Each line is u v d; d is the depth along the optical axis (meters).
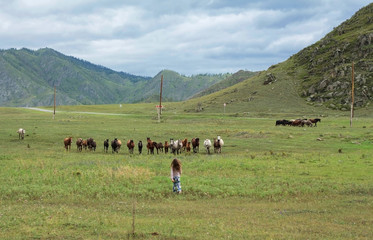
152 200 17.42
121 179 21.41
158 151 40.97
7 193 18.02
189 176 23.06
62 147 42.78
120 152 39.34
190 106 146.62
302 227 12.80
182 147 41.34
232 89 167.75
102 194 18.16
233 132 56.28
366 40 149.00
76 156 34.44
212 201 17.25
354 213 14.95
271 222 13.48
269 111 122.50
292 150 39.12
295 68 167.38
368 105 115.38
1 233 11.84
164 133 56.78
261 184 20.45
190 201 17.23
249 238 11.45
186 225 12.87
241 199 17.67
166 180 21.27
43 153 36.53
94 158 32.88
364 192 19.06
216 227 12.66
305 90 139.88
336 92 128.00
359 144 42.19
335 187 19.94
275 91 145.38
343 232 12.19
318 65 156.88
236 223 13.26
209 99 155.12
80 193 18.44
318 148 40.31
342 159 30.78
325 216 14.45
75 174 22.66
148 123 80.19
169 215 14.48
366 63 135.12
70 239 11.26
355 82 128.62
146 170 23.95
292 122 70.88
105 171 23.17
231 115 111.81
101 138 50.78
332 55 156.50
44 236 11.52
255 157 32.62
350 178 22.78
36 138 49.25
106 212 14.84
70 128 63.72
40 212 14.55
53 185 20.00
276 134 51.97
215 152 38.41
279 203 16.91
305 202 17.11
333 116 103.44
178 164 18.67
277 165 27.53
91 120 86.62
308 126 68.12
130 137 52.31
